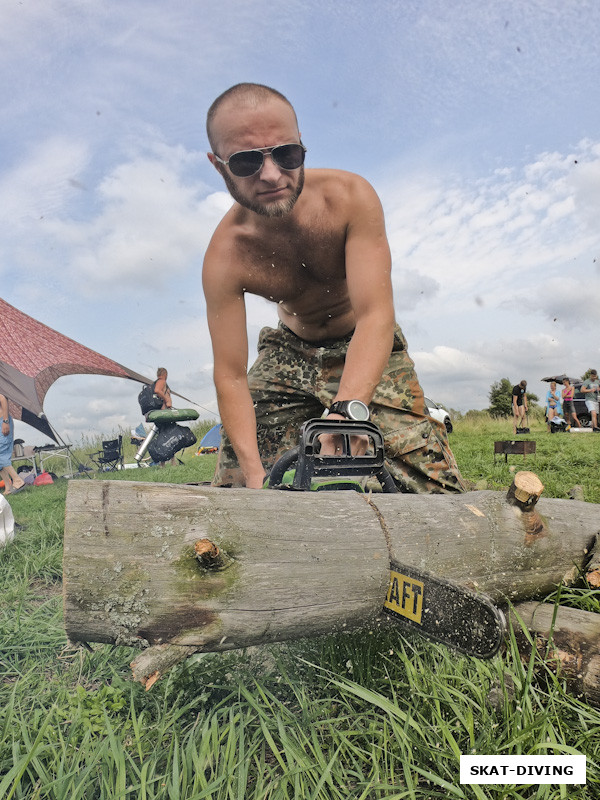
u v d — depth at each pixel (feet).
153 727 5.59
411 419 9.95
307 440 5.82
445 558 5.97
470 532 6.26
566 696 5.09
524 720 4.70
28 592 11.04
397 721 5.06
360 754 4.87
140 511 4.66
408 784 4.36
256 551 4.87
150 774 4.72
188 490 4.83
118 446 45.83
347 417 6.35
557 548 6.97
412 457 9.89
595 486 17.62
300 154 7.73
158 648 4.67
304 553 5.08
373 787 4.41
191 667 6.12
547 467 25.03
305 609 5.08
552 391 62.54
